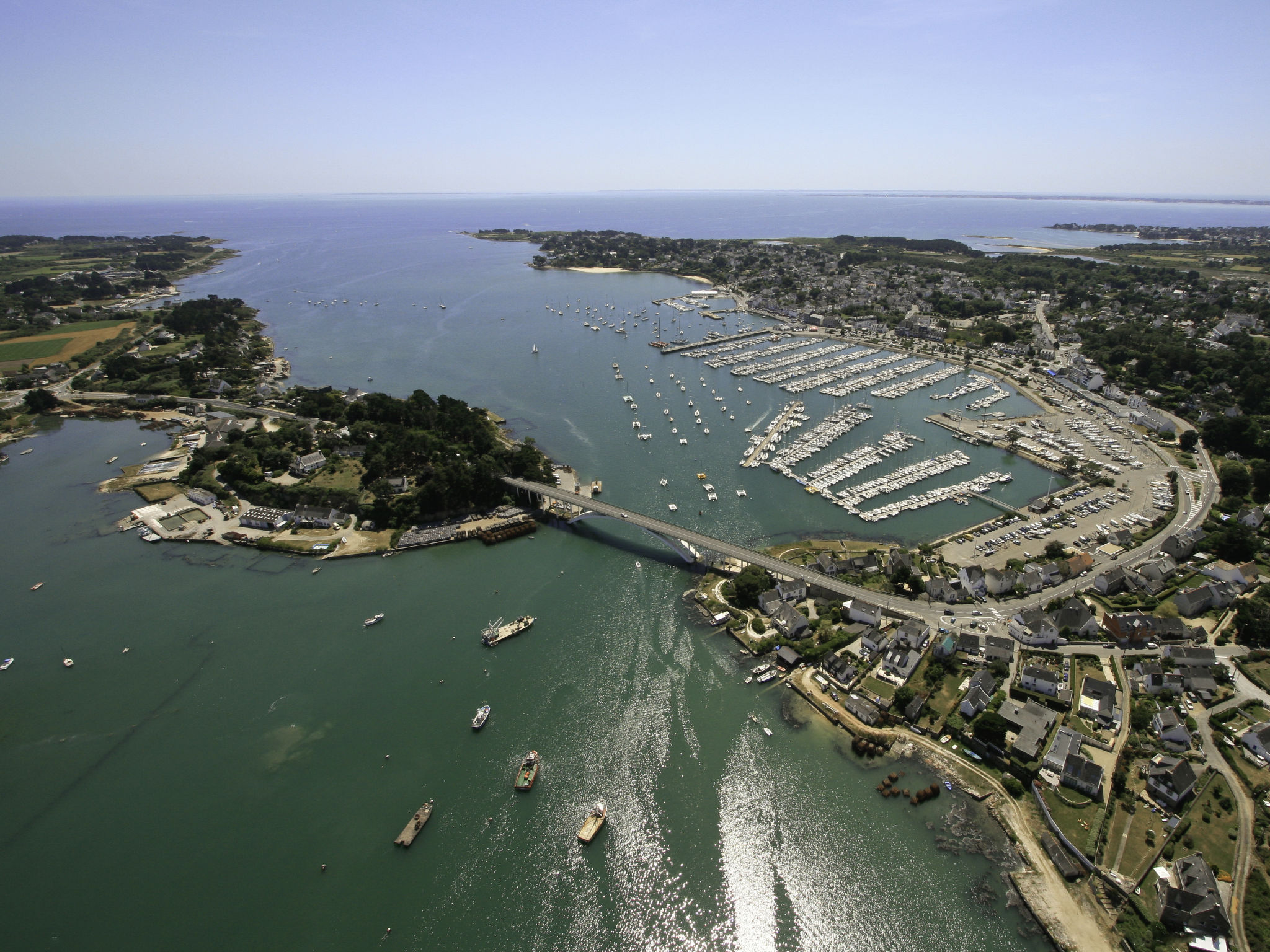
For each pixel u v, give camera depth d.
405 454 195.00
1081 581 139.62
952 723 104.50
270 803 96.50
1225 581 136.25
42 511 184.12
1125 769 95.00
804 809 95.38
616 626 133.50
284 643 130.25
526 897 84.00
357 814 94.62
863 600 131.88
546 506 182.75
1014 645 118.62
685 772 101.50
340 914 81.75
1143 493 182.88
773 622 131.38
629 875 86.81
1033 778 95.44
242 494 186.88
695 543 150.62
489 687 118.06
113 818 94.62
